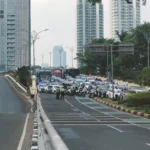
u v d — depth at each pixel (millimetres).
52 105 72000
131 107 62125
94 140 24828
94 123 38219
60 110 59812
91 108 65250
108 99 85625
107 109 63031
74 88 109688
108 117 46469
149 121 41250
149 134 28641
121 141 24297
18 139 26250
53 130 7617
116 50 93688
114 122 39500
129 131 30844
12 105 72562
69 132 29844
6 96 95250
